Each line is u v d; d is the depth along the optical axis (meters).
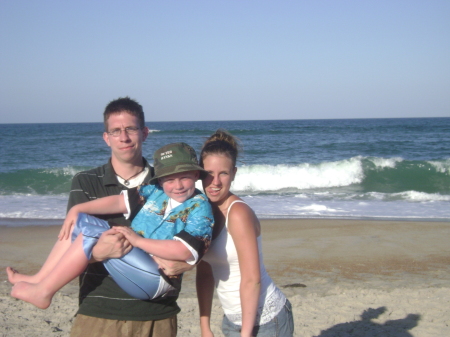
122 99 2.81
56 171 16.17
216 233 2.52
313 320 4.85
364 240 8.39
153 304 2.49
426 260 7.21
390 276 6.41
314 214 11.03
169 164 2.41
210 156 2.49
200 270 2.84
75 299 5.35
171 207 2.48
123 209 2.57
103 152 28.55
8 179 15.59
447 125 70.75
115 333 2.44
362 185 16.20
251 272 2.40
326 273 6.54
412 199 13.25
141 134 2.81
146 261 2.34
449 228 9.33
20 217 10.47
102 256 2.30
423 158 25.03
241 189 15.59
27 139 41.47
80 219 2.41
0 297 5.36
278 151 28.02
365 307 5.21
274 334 2.56
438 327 4.65
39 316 4.81
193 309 5.10
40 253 7.45
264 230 9.16
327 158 24.88
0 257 7.21
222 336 4.42
